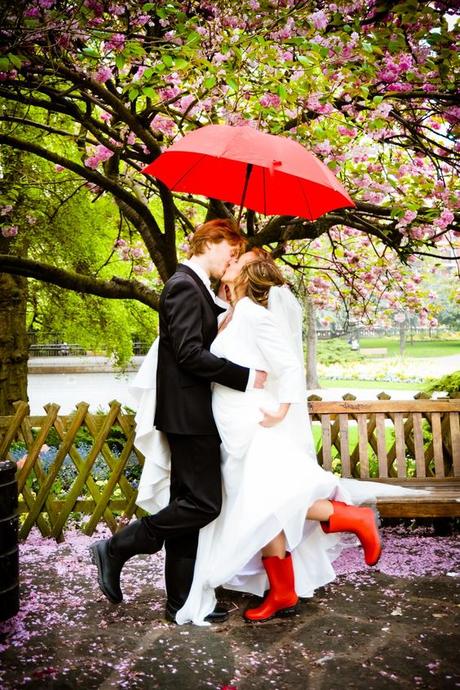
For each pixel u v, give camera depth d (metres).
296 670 2.69
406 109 5.01
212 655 2.82
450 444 5.00
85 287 5.84
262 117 4.25
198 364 2.94
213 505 3.05
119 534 3.13
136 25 4.09
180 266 3.14
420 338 45.28
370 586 3.62
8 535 2.98
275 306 3.29
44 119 8.40
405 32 4.21
